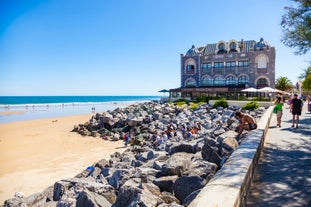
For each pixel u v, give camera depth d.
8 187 13.85
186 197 5.45
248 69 48.91
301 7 9.24
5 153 21.56
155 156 11.64
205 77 53.72
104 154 20.91
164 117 31.34
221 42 54.31
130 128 29.80
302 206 4.74
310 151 8.68
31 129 35.50
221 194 3.70
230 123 17.94
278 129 13.50
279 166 7.10
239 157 5.85
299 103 13.79
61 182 8.13
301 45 9.45
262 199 5.07
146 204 4.77
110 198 6.69
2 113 63.31
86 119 48.38
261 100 36.16
